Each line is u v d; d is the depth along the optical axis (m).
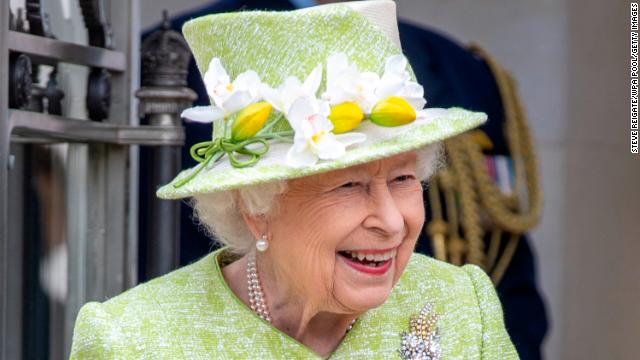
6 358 7.93
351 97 5.75
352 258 6.00
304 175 5.64
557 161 14.20
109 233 8.18
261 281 6.39
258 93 5.89
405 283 6.71
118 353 6.12
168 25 8.28
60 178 8.12
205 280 6.48
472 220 10.16
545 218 14.34
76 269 8.16
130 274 8.26
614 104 14.20
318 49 5.95
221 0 10.44
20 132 7.21
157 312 6.31
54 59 7.39
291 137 5.89
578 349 14.47
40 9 7.35
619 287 14.47
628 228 14.40
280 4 10.26
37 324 8.06
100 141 7.94
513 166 10.65
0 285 6.86
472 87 10.60
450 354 6.55
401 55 5.92
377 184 5.88
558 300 14.43
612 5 14.12
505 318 10.16
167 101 8.15
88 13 7.85
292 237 5.98
